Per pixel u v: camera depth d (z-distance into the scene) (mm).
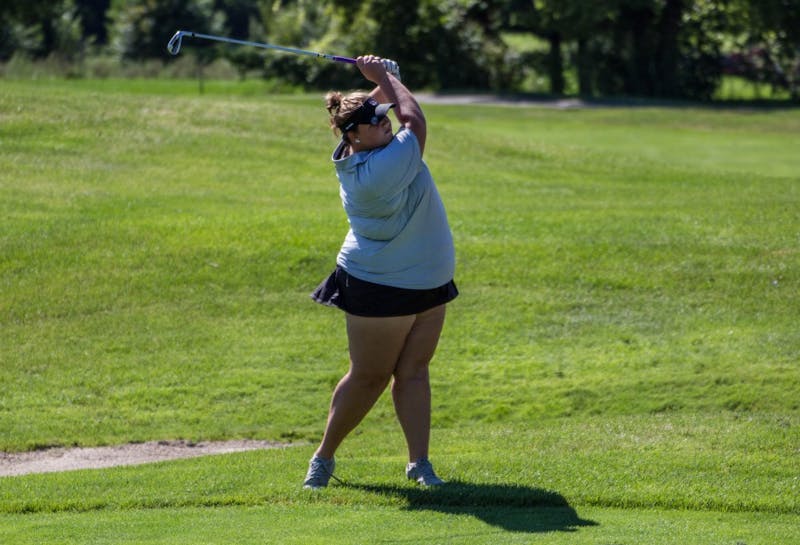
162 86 120000
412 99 16234
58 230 36812
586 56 115312
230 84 128625
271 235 36781
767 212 39750
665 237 36781
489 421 25844
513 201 43531
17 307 31812
